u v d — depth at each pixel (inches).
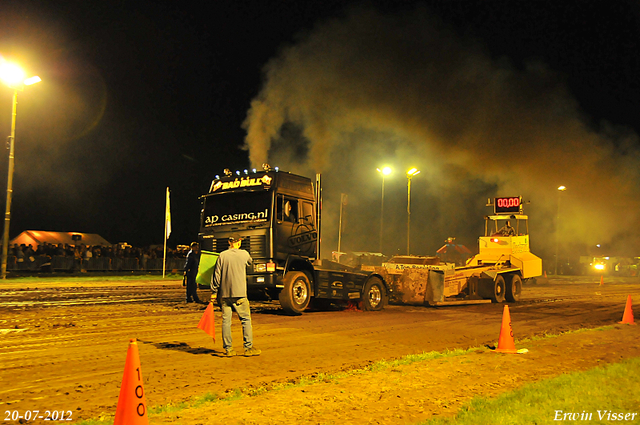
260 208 510.3
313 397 219.3
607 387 237.3
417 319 516.7
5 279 866.1
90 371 263.1
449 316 550.9
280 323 458.6
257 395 222.5
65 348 317.1
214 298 338.3
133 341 169.8
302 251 533.6
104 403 212.2
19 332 369.1
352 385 239.9
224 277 313.9
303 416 194.2
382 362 293.6
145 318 461.7
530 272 814.5
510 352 332.2
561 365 296.5
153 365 280.5
